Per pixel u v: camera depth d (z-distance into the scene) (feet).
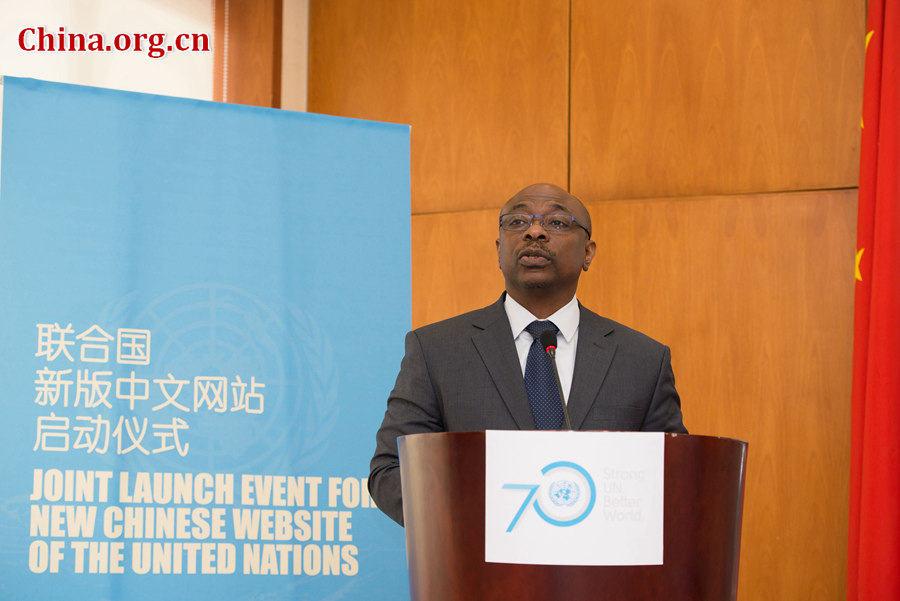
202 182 8.09
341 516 7.97
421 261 13.20
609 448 3.98
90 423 7.45
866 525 10.27
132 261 7.77
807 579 11.28
